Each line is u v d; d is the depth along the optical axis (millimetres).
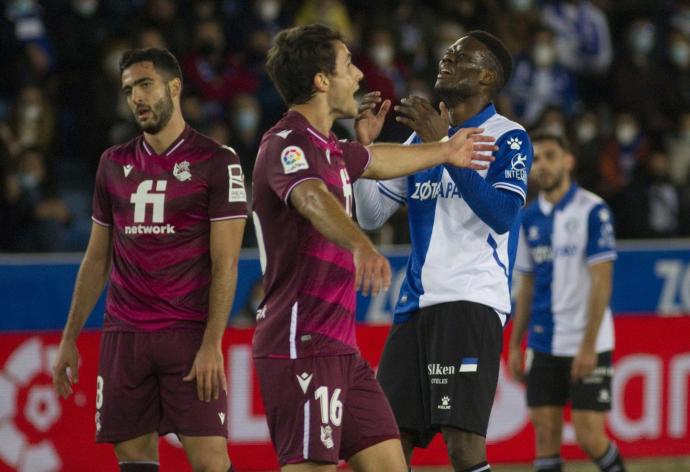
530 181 33531
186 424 15750
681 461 27188
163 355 15711
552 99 43000
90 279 16328
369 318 28438
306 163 12953
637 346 27031
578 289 21938
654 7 47938
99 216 16219
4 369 23953
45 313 26938
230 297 15641
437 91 16156
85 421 24453
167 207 15625
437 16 42625
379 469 14141
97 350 24625
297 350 13531
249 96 35812
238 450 25109
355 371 14055
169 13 37625
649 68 44781
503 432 26375
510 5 44562
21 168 33594
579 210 21969
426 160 14523
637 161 41781
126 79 15648
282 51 13734
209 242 15844
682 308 31031
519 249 22547
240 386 25156
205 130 34750
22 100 35125
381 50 39188
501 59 16234
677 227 39219
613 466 21969
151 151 15844
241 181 15828
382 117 15531
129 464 16141
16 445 23969
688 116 43031
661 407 27188
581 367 21547
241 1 40062
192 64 36500
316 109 13766
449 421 15461
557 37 44969
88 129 35812
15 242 32562
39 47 37062
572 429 26906
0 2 36969
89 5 38250
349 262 13742
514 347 22781
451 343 15609
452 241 15844
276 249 13570
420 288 15977
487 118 16047
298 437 13594
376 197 16547
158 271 15711
